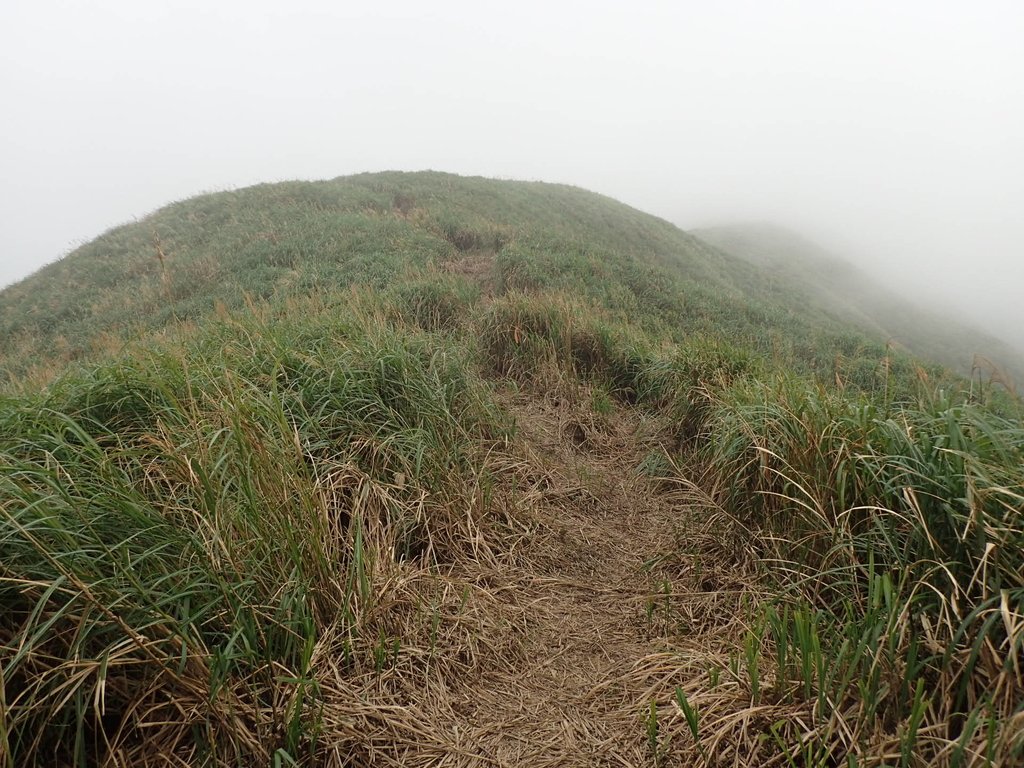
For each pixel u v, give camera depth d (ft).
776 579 8.34
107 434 8.64
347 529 8.79
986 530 5.77
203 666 5.57
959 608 5.94
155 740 5.33
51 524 5.52
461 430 12.13
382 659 6.91
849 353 41.88
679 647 7.66
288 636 6.36
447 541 9.62
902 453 7.52
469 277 38.70
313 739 5.53
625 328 24.58
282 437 8.60
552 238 47.93
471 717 6.63
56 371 16.17
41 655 5.05
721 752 5.78
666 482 13.30
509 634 8.00
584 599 9.18
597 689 7.06
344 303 23.34
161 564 6.11
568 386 18.30
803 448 9.02
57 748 5.13
